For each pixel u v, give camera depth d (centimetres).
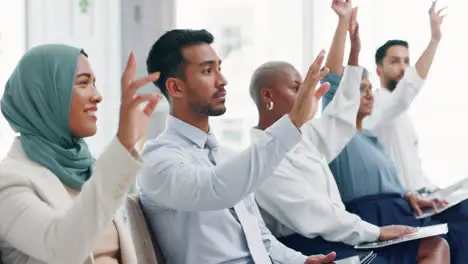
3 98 161
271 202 239
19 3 343
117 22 355
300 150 249
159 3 371
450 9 405
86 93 161
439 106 411
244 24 395
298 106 172
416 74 328
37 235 141
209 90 192
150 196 185
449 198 281
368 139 294
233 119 395
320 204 235
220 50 395
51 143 158
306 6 392
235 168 171
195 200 175
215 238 186
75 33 353
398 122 334
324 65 277
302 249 241
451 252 273
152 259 186
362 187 272
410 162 336
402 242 231
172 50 192
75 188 160
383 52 347
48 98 157
